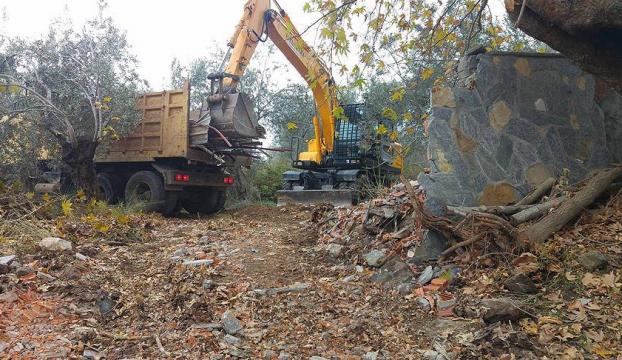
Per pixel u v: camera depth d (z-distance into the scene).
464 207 5.42
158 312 4.37
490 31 7.74
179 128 11.65
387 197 6.84
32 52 10.61
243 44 11.64
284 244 6.79
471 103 5.69
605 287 4.08
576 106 5.84
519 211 5.25
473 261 4.86
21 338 3.60
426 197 5.56
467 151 5.64
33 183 12.55
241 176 16.52
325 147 13.88
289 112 21.48
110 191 12.66
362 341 3.82
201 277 5.08
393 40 6.50
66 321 3.99
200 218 12.05
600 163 5.77
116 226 7.55
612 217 4.95
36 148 11.44
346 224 6.74
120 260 5.86
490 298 4.18
